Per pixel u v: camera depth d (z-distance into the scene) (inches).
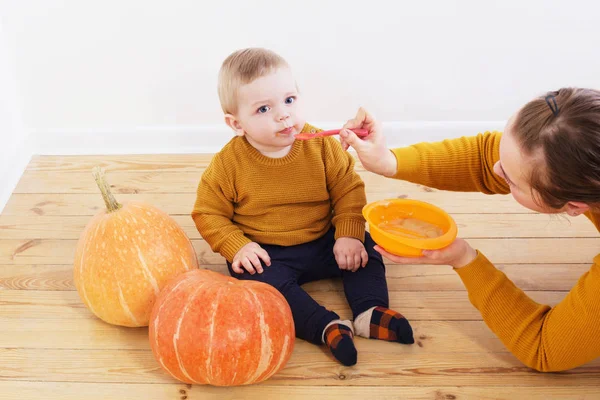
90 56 75.5
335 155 56.1
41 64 76.1
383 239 47.2
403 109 79.0
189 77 76.7
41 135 80.6
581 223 66.1
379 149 51.0
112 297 50.1
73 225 67.7
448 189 56.3
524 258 61.2
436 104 78.5
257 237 56.5
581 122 36.8
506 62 75.3
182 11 72.5
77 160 79.8
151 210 52.4
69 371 50.1
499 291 46.4
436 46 74.3
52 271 61.0
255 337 44.5
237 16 72.8
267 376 46.5
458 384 48.1
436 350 51.2
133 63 75.9
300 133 52.3
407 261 47.8
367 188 72.4
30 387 48.8
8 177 74.0
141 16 72.9
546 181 38.9
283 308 47.2
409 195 71.2
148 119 80.0
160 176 76.0
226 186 55.2
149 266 50.1
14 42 74.5
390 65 75.6
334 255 56.4
